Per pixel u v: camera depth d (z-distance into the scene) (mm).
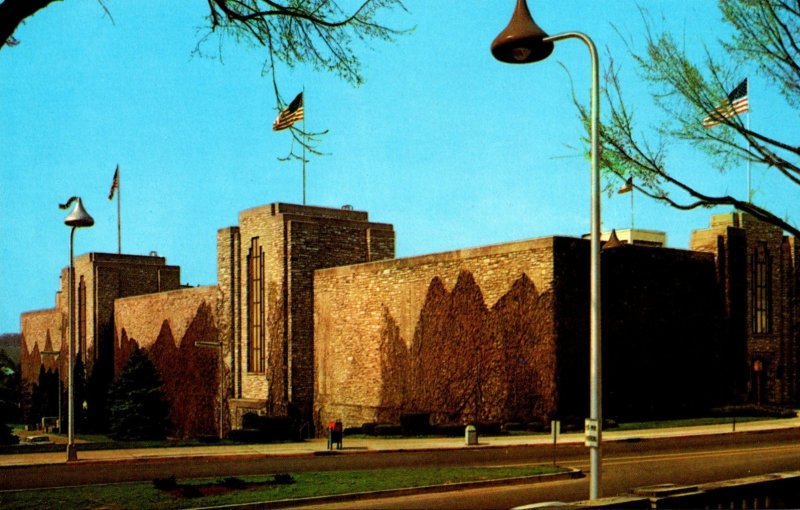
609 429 38562
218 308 60062
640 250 44750
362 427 45031
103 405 73188
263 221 56125
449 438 38938
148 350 69562
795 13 15812
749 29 16078
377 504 19266
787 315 54188
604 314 42281
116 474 26109
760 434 36719
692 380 46406
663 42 16219
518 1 14367
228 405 58062
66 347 86250
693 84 16062
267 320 55125
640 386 43406
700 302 47844
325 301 53156
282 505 19062
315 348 53875
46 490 21156
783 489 9867
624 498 8648
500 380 41562
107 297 77250
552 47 14375
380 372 48344
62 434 65875
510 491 21234
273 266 54781
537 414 39750
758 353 51969
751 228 52625
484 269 42938
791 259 54719
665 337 45250
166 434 59344
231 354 58500
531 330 40406
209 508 18188
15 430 78125
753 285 52469
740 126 16031
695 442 33500
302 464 28906
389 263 48344
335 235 55562
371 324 49250
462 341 43625
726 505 9219
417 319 46188
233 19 12555
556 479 23391
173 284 81062
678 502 8711
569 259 40562
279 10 12594
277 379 53719
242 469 27297
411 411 46125
